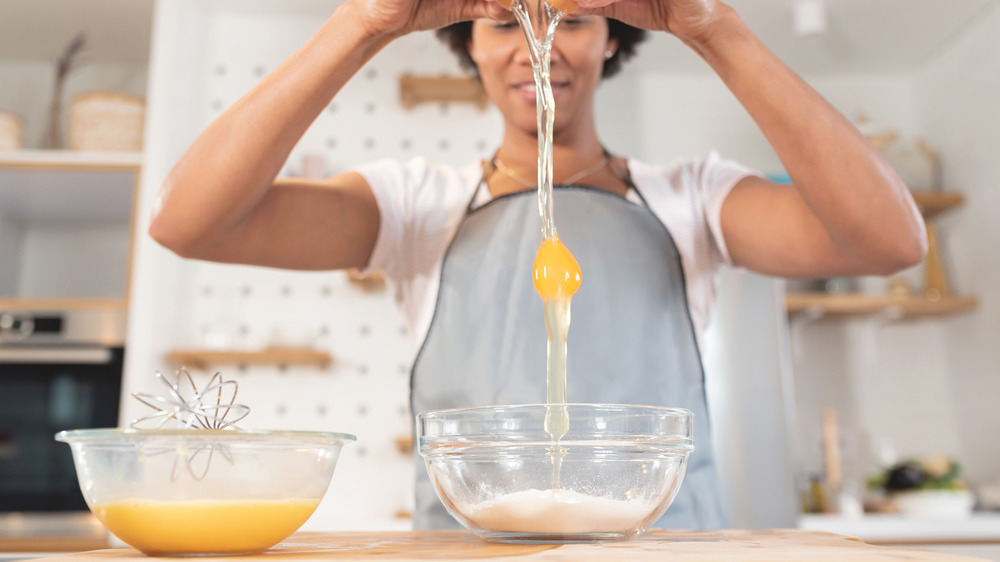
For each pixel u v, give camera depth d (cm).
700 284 125
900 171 335
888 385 341
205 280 315
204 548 63
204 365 306
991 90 315
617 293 119
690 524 112
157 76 290
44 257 310
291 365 313
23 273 308
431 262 127
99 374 267
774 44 342
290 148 100
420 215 128
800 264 114
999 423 309
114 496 62
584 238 122
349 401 311
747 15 321
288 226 112
